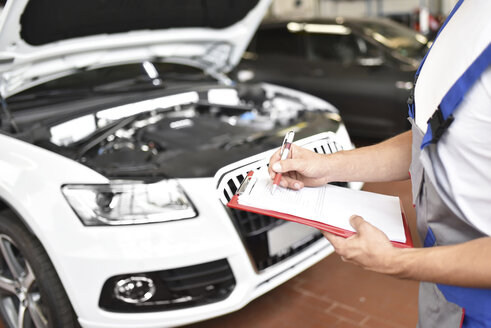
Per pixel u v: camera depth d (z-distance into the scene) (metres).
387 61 4.55
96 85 2.86
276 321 2.29
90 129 2.44
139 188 1.91
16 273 2.12
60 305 1.95
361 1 10.93
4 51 2.20
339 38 4.95
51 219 1.85
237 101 3.12
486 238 0.77
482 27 0.75
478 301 0.84
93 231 1.84
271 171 1.09
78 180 1.90
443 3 9.77
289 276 2.13
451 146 0.79
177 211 1.89
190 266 1.91
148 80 3.04
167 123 3.04
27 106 2.56
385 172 1.13
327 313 2.32
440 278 0.79
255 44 5.58
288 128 2.59
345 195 1.08
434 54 0.89
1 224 2.02
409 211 3.13
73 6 2.24
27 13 2.09
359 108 4.65
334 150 2.23
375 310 2.31
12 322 2.22
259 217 2.00
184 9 2.67
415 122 0.94
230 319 2.34
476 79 0.74
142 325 1.92
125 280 1.88
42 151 2.00
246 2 2.87
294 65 5.16
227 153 2.23
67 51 2.51
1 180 1.94
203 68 3.34
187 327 2.30
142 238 1.84
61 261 1.84
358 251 0.87
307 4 11.14
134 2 2.44
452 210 0.83
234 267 1.95
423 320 1.03
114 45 2.67
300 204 1.00
